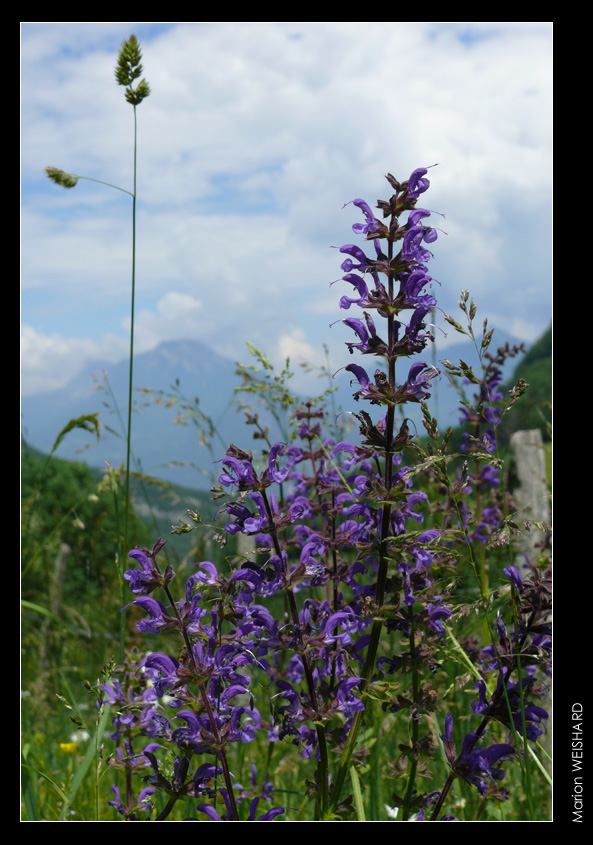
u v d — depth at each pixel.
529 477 1.20
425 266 0.72
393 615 0.71
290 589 0.71
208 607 0.72
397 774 0.77
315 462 0.87
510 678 0.75
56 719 1.19
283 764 0.92
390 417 0.72
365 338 0.72
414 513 0.76
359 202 0.73
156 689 0.69
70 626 1.32
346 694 0.71
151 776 0.69
